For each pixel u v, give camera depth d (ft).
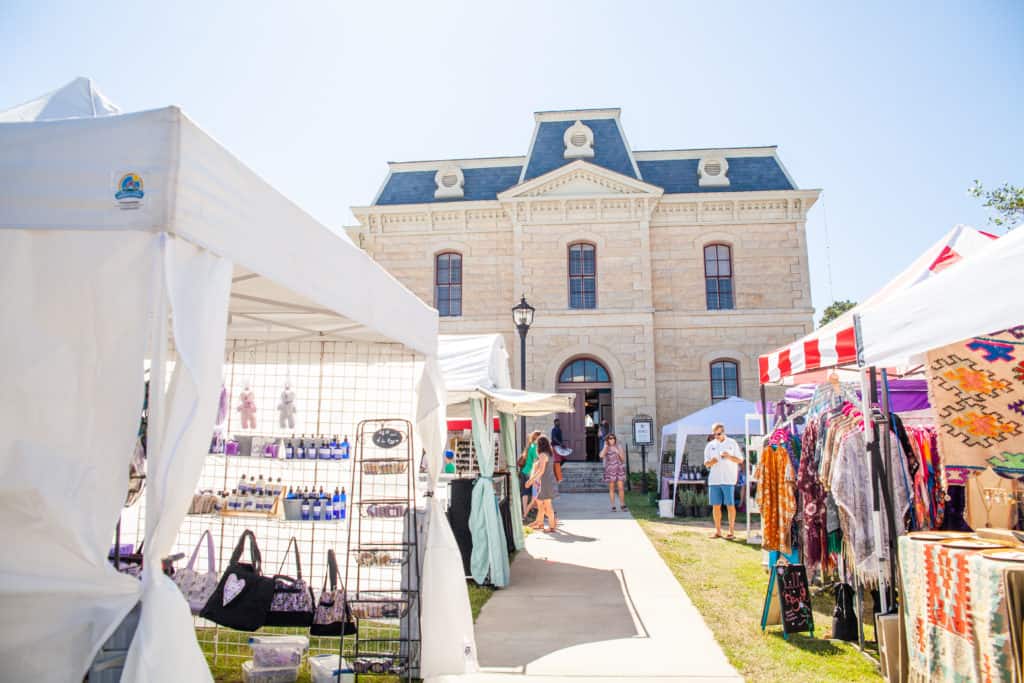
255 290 13.80
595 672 16.44
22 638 8.07
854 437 17.81
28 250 8.70
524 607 22.84
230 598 14.51
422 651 15.88
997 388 16.61
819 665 16.57
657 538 36.83
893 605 16.28
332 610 15.37
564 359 72.13
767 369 25.45
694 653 17.79
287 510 16.19
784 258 73.56
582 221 73.97
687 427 47.96
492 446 29.60
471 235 76.18
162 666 7.94
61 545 8.20
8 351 8.52
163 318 8.25
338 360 21.09
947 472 17.78
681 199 74.13
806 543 19.61
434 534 16.85
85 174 8.44
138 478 12.79
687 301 73.67
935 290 13.76
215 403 8.95
